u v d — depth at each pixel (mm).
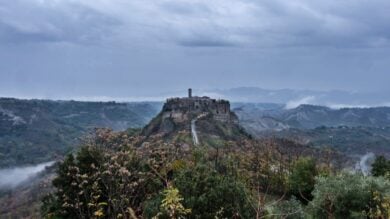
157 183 28969
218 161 52656
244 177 49875
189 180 34469
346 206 41094
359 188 41375
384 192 41688
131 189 25297
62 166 34188
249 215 31625
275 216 26766
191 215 32031
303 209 40594
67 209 32750
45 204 40250
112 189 25141
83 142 27109
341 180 43219
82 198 28219
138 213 27969
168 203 18766
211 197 32844
